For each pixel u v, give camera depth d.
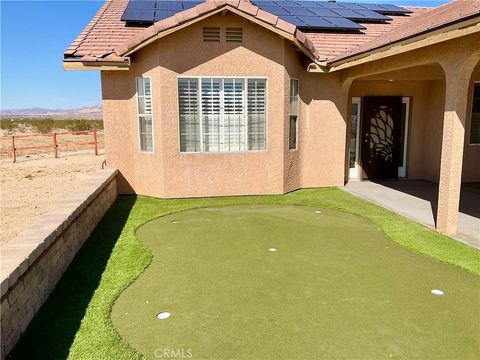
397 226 7.90
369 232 7.60
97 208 8.12
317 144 11.77
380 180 13.02
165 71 10.02
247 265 6.00
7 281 3.66
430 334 4.08
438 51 7.14
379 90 12.58
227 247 6.82
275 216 8.84
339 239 7.20
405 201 10.05
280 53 10.41
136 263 6.04
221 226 8.09
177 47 10.00
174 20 9.43
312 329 4.20
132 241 7.06
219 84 10.38
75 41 10.81
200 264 6.05
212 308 4.68
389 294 4.99
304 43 10.15
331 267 5.89
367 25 13.55
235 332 4.16
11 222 8.55
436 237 7.20
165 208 9.57
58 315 4.48
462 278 5.46
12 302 3.84
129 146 11.03
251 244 6.96
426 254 6.36
